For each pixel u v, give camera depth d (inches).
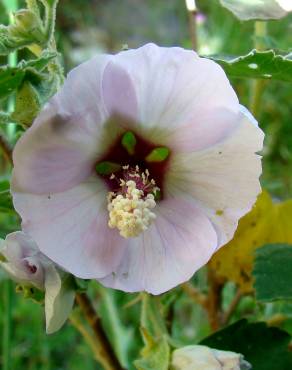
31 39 5.8
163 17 23.6
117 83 5.3
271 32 17.1
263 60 6.0
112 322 9.3
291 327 8.8
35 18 5.8
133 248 5.8
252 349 6.9
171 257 5.8
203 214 5.7
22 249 5.8
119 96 5.4
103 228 5.7
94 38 20.9
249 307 10.0
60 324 5.9
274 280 6.7
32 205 5.4
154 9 23.7
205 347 6.2
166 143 5.7
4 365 9.5
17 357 12.4
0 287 11.7
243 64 6.1
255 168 5.4
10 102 8.8
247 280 7.7
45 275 5.8
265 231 7.5
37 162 5.2
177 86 5.4
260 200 7.4
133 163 5.8
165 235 5.8
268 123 16.3
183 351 6.2
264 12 6.5
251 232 7.5
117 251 5.8
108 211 5.8
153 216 5.6
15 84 5.5
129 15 23.8
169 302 7.9
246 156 5.4
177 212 5.8
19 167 5.2
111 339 10.0
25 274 5.8
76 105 5.1
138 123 5.6
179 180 5.8
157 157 5.8
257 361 6.9
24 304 12.4
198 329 11.2
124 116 5.5
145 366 6.3
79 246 5.6
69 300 5.9
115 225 5.6
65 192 5.6
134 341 9.7
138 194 5.6
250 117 5.3
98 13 23.8
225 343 7.0
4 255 5.8
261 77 6.3
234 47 15.6
